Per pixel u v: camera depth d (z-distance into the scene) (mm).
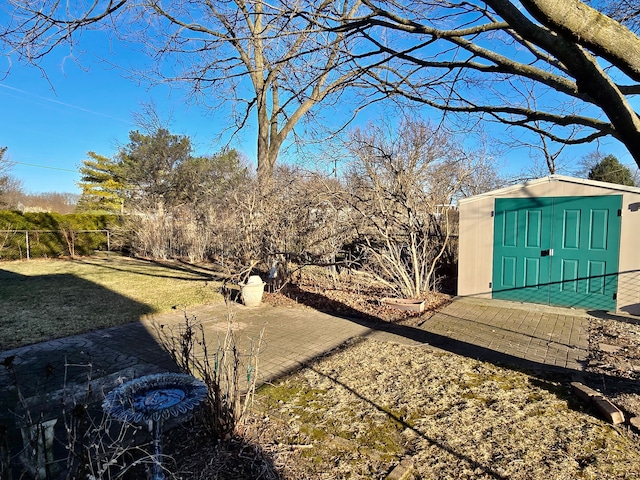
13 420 3436
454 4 4094
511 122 4625
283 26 4168
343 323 6656
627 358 4738
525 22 2184
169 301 8391
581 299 7332
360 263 9156
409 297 8086
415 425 3250
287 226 9781
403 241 8539
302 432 3168
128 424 2541
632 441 3002
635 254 6793
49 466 2480
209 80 6020
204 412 3191
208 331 6203
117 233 18016
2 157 23203
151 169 23625
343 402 3680
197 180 21703
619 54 1811
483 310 7332
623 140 2150
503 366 4531
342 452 2898
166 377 2797
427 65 4012
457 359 4777
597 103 2186
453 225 10633
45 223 16938
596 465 2705
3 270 13062
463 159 11875
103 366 4730
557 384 4027
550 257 7605
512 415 3396
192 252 15922
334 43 4195
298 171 10461
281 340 5703
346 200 8664
